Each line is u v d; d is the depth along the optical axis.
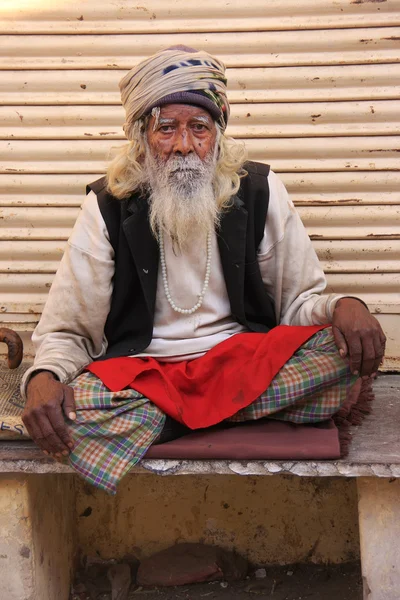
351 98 3.29
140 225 2.73
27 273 3.46
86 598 3.15
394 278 3.35
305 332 2.64
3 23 3.33
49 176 3.41
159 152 2.65
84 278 2.76
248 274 2.83
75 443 2.48
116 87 3.36
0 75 3.36
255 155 3.35
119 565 3.25
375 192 3.33
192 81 2.61
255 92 3.32
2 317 3.49
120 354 2.78
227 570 3.19
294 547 3.26
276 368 2.57
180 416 2.53
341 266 3.37
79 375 2.67
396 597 2.62
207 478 3.26
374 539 2.61
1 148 3.39
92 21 3.33
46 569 2.86
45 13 3.32
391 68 3.26
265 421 2.69
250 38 3.30
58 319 2.79
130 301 2.82
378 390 3.24
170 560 3.20
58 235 3.43
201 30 3.31
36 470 2.58
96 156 3.39
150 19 3.32
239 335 2.72
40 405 2.38
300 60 3.29
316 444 2.50
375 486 2.58
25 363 3.48
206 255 2.77
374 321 2.48
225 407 2.57
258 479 3.24
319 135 3.31
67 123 3.38
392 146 3.29
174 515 3.29
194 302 2.81
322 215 3.35
